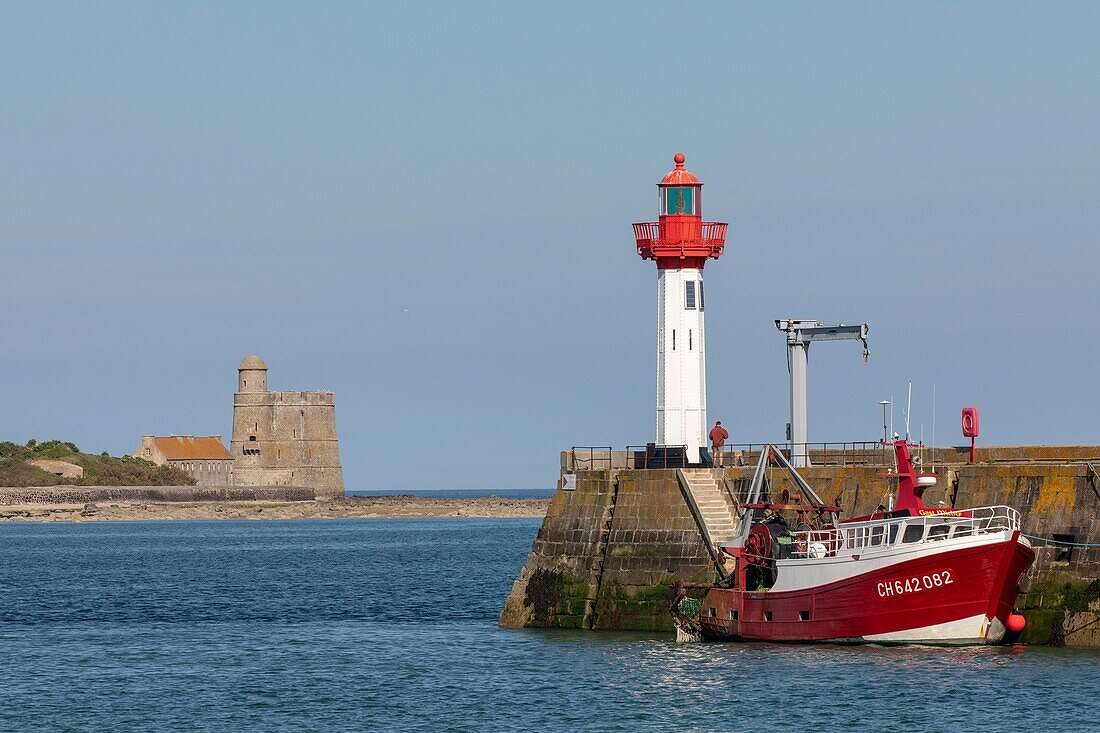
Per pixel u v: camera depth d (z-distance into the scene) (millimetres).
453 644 164750
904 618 137500
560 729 120750
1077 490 140125
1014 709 119375
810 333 173375
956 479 149875
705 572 156625
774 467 162625
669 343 172875
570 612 167500
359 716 127438
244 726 125062
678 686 133000
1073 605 138000
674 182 173500
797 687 129375
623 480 164500
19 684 144375
